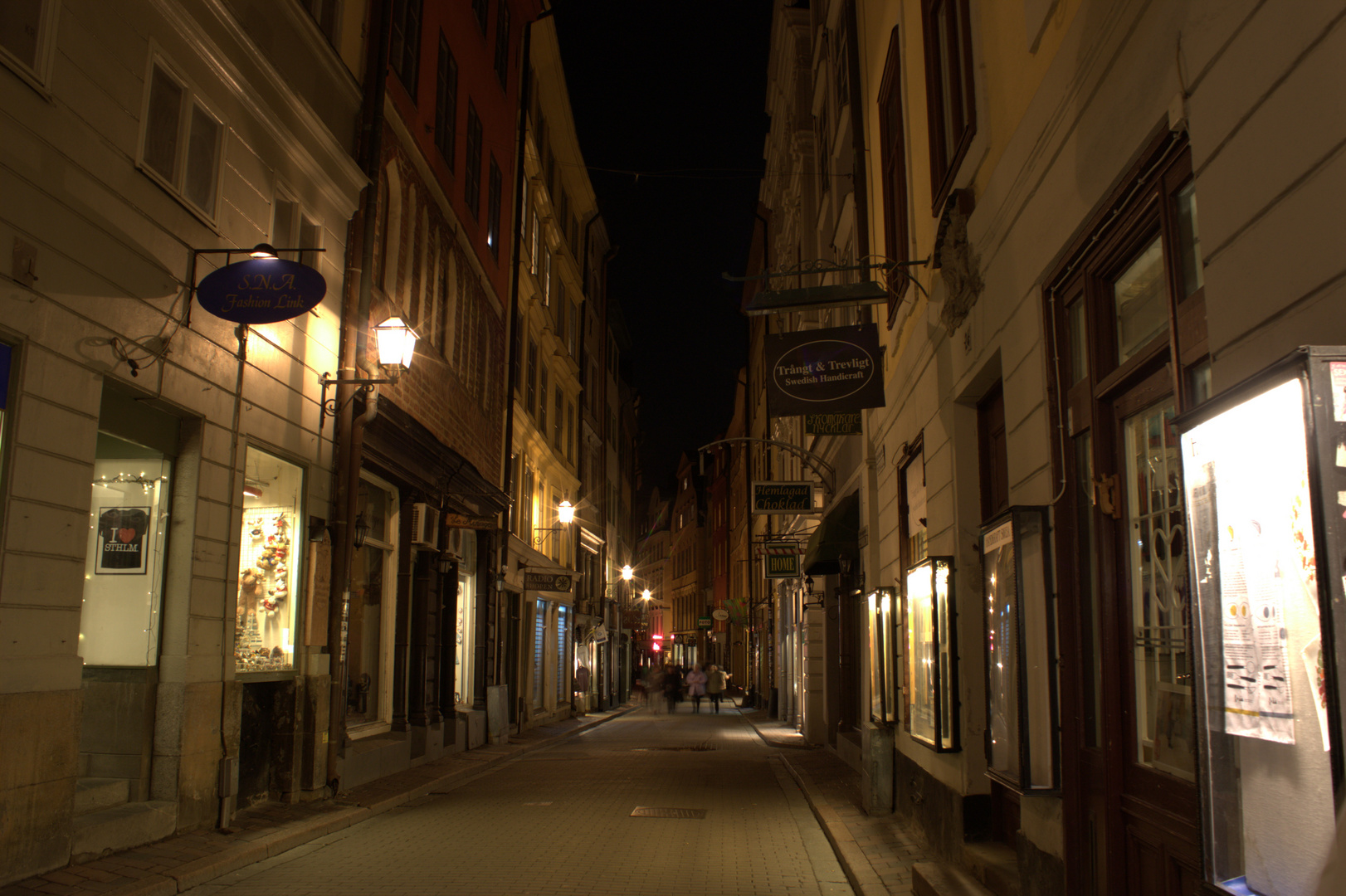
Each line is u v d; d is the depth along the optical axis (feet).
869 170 41.47
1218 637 9.22
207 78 29.99
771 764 57.62
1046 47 17.53
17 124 21.61
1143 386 14.01
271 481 35.04
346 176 39.93
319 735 35.94
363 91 42.42
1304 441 7.61
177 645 28.30
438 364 53.67
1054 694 17.01
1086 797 15.87
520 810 37.65
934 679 25.31
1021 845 18.89
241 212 32.12
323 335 38.47
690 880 25.18
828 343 31.78
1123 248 14.52
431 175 51.78
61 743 22.43
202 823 28.68
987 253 21.84
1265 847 8.60
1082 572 16.33
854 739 53.78
